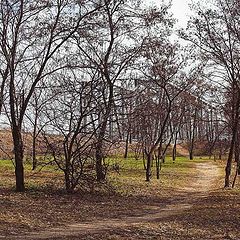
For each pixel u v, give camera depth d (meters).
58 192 25.05
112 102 24.97
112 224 16.56
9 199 21.38
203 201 25.03
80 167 24.75
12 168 41.09
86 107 23.97
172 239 13.98
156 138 39.22
